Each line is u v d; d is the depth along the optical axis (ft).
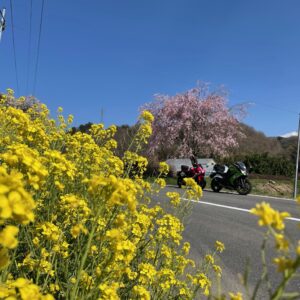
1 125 14.70
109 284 7.72
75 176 12.57
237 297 4.33
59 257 8.55
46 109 23.12
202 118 88.17
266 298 13.42
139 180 15.70
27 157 4.98
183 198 14.70
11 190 3.03
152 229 11.84
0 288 3.86
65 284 7.86
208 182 69.15
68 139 16.83
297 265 3.30
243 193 49.21
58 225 9.55
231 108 92.43
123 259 7.33
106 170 15.81
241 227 25.31
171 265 11.73
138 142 16.03
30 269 7.89
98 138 20.24
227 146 90.89
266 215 3.41
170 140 87.81
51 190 10.59
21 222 3.01
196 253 18.45
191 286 12.23
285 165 102.12
